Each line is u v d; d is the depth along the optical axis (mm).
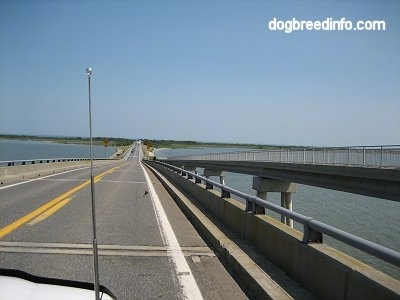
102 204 14117
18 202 13812
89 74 3730
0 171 21469
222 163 57781
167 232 9562
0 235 8594
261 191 41531
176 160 82938
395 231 24812
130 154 175125
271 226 6477
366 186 26953
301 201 40156
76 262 6754
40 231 9109
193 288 5715
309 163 33156
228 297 5391
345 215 30750
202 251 7844
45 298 3098
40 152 124312
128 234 9180
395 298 3303
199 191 13656
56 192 17250
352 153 29516
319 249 4840
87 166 49812
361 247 3891
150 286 5746
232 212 8953
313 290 4820
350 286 3982
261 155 46750
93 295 3402
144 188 21188
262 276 5535
